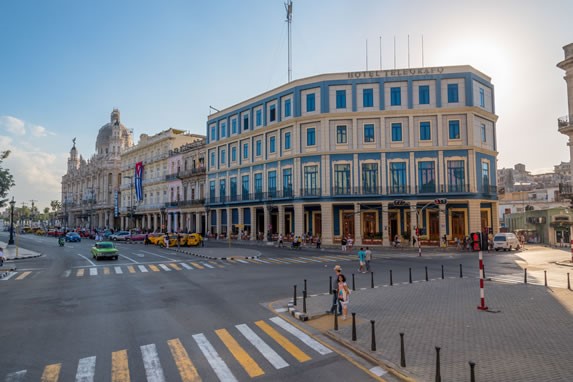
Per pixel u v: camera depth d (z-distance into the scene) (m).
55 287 17.97
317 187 45.09
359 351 9.01
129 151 87.38
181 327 11.18
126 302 14.55
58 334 10.53
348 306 13.38
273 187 49.88
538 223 50.09
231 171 57.19
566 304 13.43
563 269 23.89
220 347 9.49
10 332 10.74
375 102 44.06
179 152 69.25
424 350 8.91
